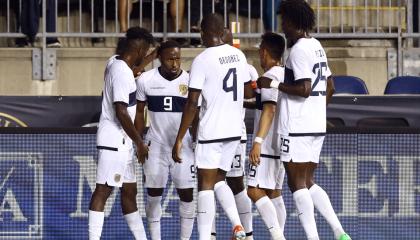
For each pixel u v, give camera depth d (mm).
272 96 31656
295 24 31000
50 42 45875
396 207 35219
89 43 47562
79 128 35125
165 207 35281
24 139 35062
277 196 33219
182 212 33812
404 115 36969
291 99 30875
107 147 32031
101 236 35125
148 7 48250
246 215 33656
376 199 35219
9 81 45469
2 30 47656
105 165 32062
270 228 32188
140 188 35188
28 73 45531
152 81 33375
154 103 33438
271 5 46719
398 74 46656
